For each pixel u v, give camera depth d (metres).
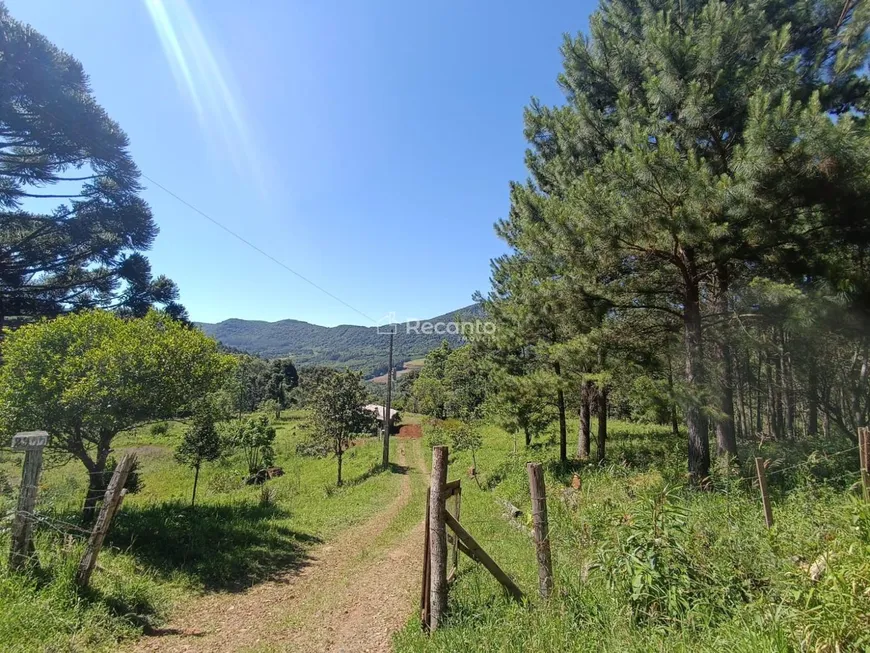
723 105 7.96
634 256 8.57
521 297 11.76
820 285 7.18
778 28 8.86
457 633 3.67
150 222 19.91
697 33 8.47
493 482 15.38
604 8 11.55
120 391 7.96
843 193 6.27
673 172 6.75
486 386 19.77
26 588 4.53
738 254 7.58
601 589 3.73
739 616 2.92
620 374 9.87
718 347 9.04
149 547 7.33
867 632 2.26
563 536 5.50
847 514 3.62
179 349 9.17
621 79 10.20
